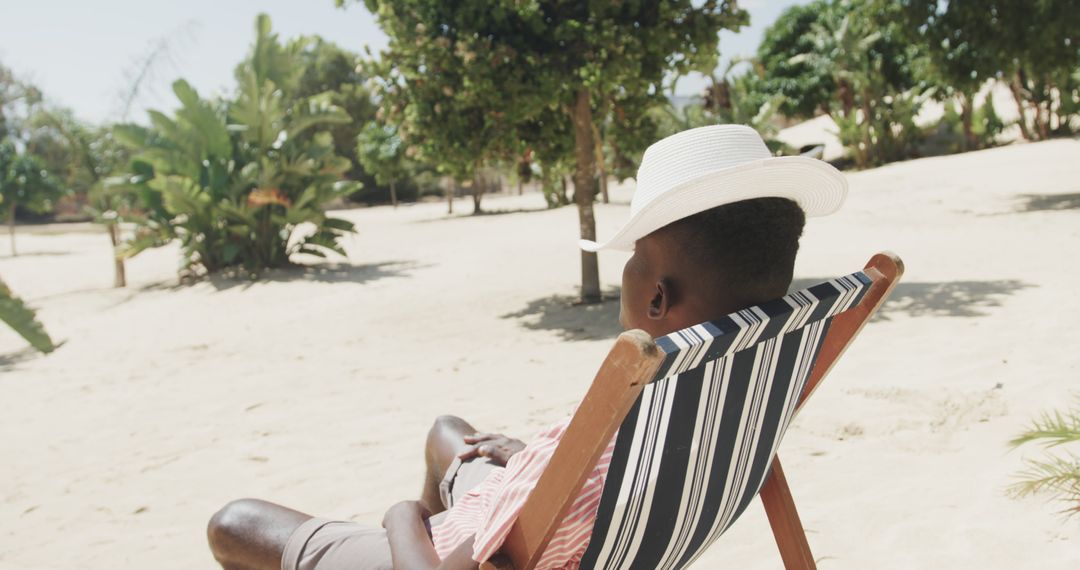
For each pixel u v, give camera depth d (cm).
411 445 482
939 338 604
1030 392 455
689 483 141
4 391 770
